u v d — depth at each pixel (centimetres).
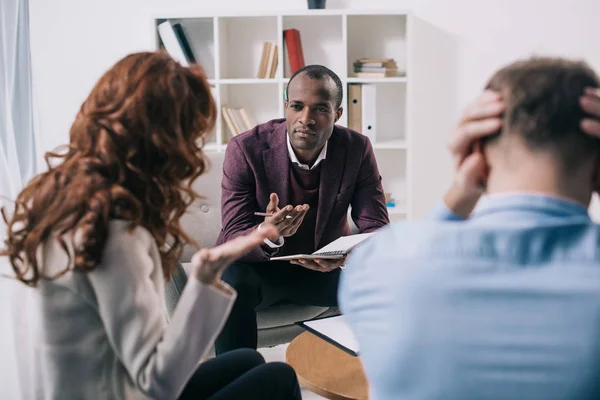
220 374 142
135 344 108
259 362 149
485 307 70
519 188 74
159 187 116
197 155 124
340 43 388
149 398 116
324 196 233
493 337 70
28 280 111
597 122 70
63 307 111
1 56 328
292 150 231
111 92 116
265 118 399
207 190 268
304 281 220
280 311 224
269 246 211
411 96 370
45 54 397
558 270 70
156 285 117
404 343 72
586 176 73
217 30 365
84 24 394
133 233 110
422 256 74
